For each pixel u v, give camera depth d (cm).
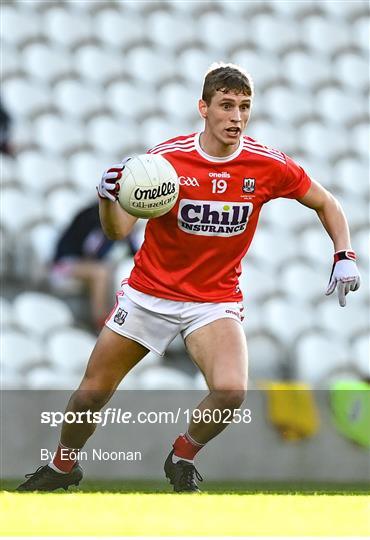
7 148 4691
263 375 3591
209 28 6103
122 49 5778
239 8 6244
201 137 1572
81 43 5728
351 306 4266
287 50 6134
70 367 3484
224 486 1878
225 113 1520
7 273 4047
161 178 1499
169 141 1595
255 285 4288
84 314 3928
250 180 1574
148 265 1612
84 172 4794
